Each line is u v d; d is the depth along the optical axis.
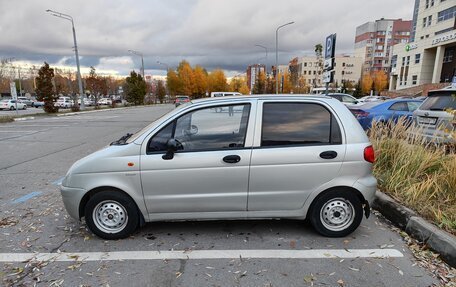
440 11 49.44
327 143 3.57
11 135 13.60
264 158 3.49
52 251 3.47
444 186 4.45
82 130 15.40
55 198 5.23
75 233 3.90
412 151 5.33
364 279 2.91
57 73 76.38
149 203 3.59
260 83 59.12
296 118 3.61
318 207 3.63
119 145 3.70
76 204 3.65
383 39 109.31
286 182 3.54
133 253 3.40
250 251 3.42
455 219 3.65
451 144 5.16
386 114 10.52
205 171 3.49
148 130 3.60
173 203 3.58
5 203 5.00
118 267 3.14
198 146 3.55
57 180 6.35
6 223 4.21
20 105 41.72
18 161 8.22
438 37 47.00
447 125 5.98
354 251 3.41
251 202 3.58
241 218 3.66
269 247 3.50
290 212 3.65
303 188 3.57
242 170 3.50
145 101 64.69
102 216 3.68
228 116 3.60
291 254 3.35
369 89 86.25
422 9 54.12
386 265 3.13
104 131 14.93
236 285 2.83
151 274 3.02
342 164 3.54
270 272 3.03
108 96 72.38
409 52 55.72
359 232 3.86
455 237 3.27
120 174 3.54
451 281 2.87
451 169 4.49
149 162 3.51
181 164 3.49
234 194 3.55
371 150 3.62
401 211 3.98
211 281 2.89
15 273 3.05
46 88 28.56
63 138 12.53
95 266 3.16
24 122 20.19
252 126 3.56
